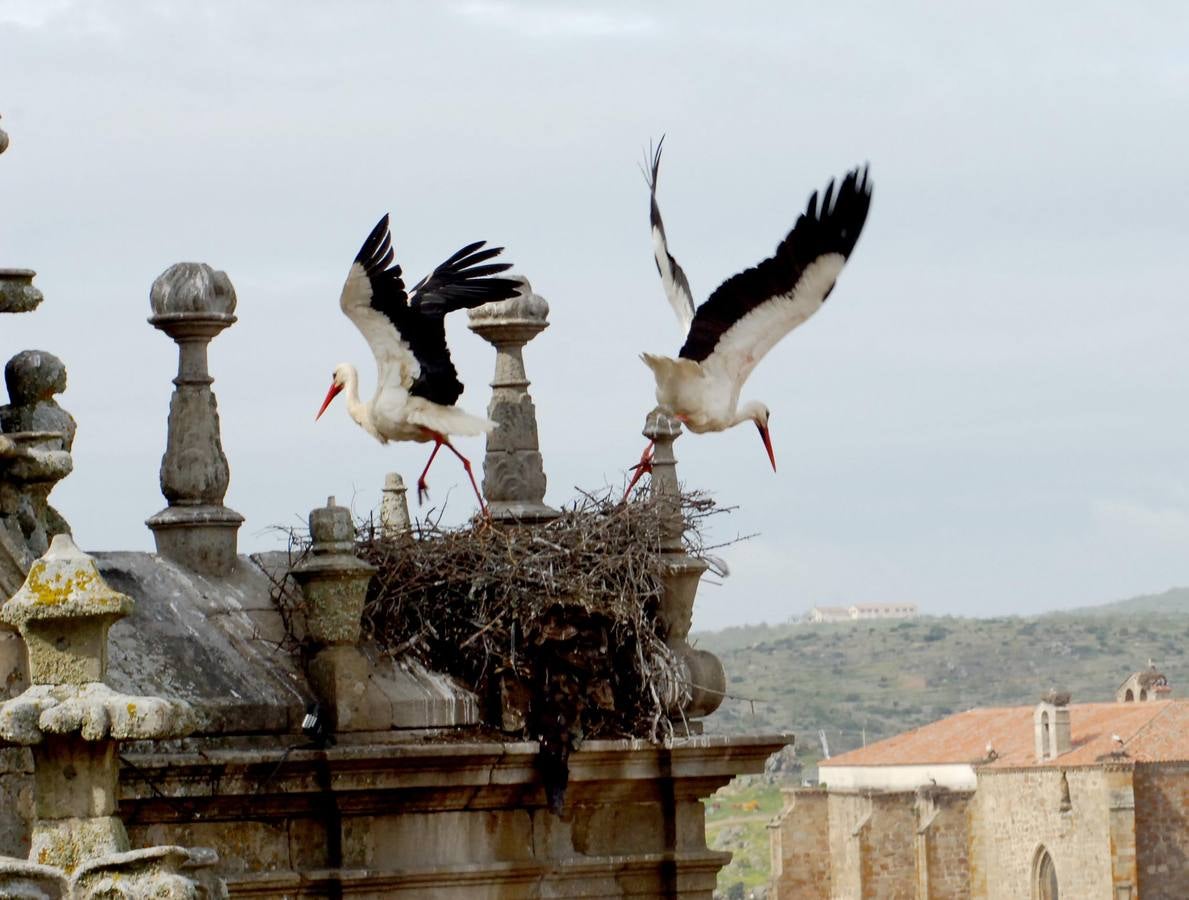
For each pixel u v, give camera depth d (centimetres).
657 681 2059
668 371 2095
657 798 2072
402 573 2008
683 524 2109
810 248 2077
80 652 1316
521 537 2047
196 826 1814
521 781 1970
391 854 1903
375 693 1908
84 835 1310
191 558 1928
